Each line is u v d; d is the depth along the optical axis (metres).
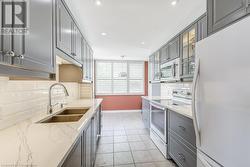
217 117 0.99
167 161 2.37
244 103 0.79
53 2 1.34
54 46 1.36
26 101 1.57
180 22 2.62
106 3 2.02
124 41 3.76
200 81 1.19
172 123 2.24
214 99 1.02
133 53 5.22
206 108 1.11
